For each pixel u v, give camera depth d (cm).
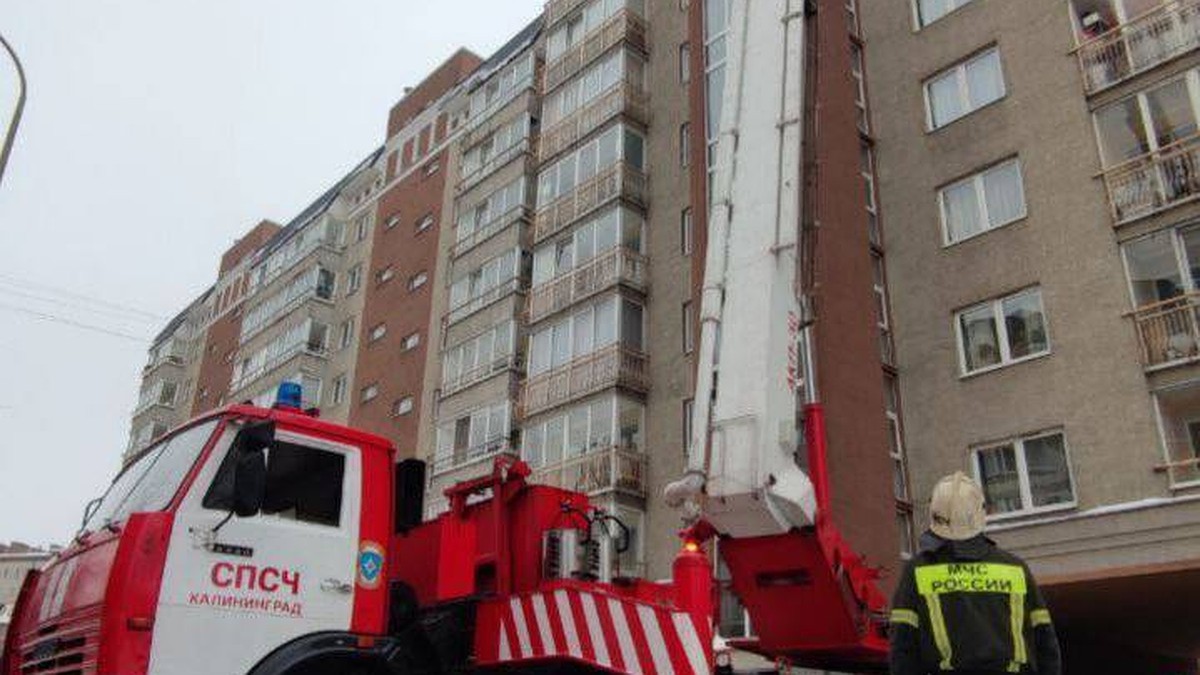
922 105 2138
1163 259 1648
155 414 5566
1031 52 1953
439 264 3594
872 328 1952
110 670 613
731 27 946
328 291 4288
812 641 790
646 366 2436
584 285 2592
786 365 790
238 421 728
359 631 724
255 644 674
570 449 2419
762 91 898
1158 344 1602
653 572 2188
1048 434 1705
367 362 3828
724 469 751
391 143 4306
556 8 3158
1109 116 1798
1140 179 1706
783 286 814
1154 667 2162
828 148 2016
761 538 764
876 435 1852
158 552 655
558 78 3038
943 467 1844
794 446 775
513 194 3184
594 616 743
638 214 2614
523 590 827
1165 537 1483
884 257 2092
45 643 699
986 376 1830
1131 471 1566
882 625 798
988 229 1919
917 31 2209
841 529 1706
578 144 2834
